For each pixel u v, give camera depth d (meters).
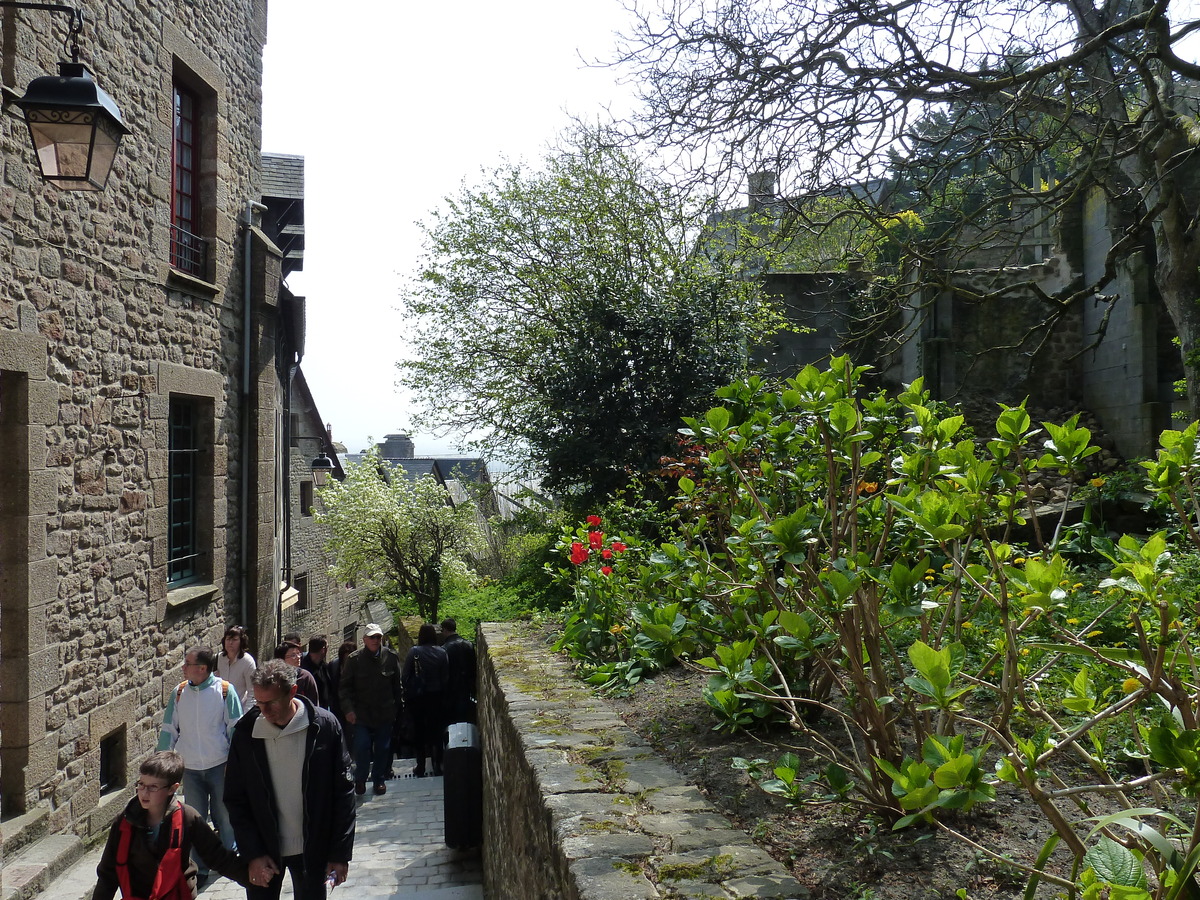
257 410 9.34
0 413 5.59
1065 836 1.65
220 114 8.72
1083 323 11.33
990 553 2.13
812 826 2.57
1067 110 5.95
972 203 9.05
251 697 6.80
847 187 6.55
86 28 6.31
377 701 8.02
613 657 5.12
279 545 12.05
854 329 11.09
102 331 6.56
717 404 10.12
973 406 11.31
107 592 6.59
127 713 6.85
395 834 6.73
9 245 5.48
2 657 5.55
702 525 3.68
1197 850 1.25
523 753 3.49
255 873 3.81
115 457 6.75
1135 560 1.79
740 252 8.35
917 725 2.46
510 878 4.03
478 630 7.67
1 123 5.39
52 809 5.82
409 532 17.73
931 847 2.33
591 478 10.42
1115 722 2.96
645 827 2.54
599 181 11.98
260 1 9.74
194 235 8.42
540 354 13.02
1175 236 7.70
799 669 3.65
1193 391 7.70
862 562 2.42
